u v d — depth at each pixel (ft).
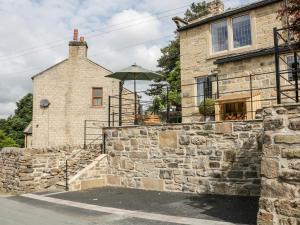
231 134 31.19
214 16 52.70
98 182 42.24
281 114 19.85
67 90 80.18
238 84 44.65
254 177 29.50
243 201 28.09
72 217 25.80
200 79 54.44
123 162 41.14
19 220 25.23
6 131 142.41
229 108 36.94
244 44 50.24
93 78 81.46
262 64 42.52
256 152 29.48
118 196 34.65
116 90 82.12
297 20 23.95
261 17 48.16
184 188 34.40
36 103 79.20
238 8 49.96
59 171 45.96
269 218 19.54
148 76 48.21
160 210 26.94
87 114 79.97
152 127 37.93
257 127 29.55
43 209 29.68
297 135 19.06
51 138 78.23
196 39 55.52
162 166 36.58
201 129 33.42
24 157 42.73
